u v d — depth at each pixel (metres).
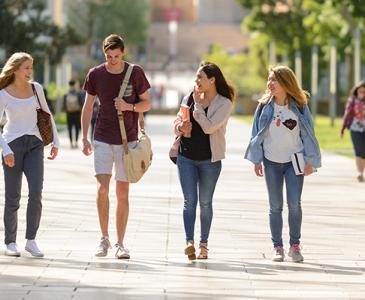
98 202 21.14
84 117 21.27
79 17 161.88
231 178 39.84
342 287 18.23
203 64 20.94
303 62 136.00
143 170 21.09
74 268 19.80
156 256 21.36
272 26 129.62
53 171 42.19
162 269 19.84
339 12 91.38
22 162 21.41
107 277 18.91
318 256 21.59
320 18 94.50
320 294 17.61
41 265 20.08
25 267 19.86
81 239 23.39
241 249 22.38
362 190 35.50
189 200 21.02
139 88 21.09
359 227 26.00
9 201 21.38
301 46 132.25
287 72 21.00
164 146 61.66
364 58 103.56
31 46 89.75
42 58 90.88
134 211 28.58
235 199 32.16
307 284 18.48
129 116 21.08
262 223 26.50
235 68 151.00
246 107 149.12
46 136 21.45
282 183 21.27
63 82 147.75
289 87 20.98
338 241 23.69
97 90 21.08
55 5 155.75
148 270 19.69
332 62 93.81
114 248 22.33
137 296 17.27
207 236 21.27
